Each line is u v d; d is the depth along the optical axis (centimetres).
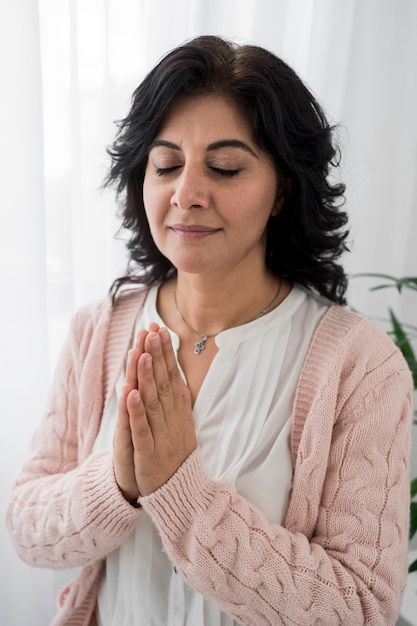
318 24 124
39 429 86
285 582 61
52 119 114
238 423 71
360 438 67
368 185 136
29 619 130
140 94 66
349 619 61
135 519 68
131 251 87
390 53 130
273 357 73
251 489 68
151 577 74
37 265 113
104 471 68
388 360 71
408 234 142
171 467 62
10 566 126
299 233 76
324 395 68
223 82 61
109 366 80
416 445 149
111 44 113
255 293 76
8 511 78
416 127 134
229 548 61
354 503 66
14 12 102
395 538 65
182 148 63
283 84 63
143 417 59
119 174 77
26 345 116
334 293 82
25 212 110
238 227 65
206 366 76
